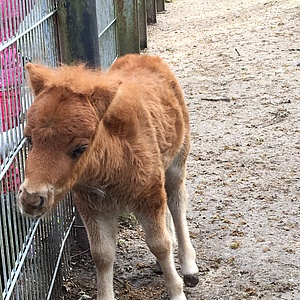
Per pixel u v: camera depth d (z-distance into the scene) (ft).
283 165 7.01
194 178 6.83
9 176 3.67
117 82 3.56
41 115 3.26
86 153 3.41
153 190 4.12
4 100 3.67
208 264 5.07
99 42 5.50
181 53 13.23
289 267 4.94
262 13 17.42
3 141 3.53
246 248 5.27
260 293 4.62
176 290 4.43
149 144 4.11
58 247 4.73
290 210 5.93
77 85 3.41
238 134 8.09
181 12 19.34
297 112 8.73
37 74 3.54
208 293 4.68
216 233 5.57
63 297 4.77
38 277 4.12
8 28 3.87
